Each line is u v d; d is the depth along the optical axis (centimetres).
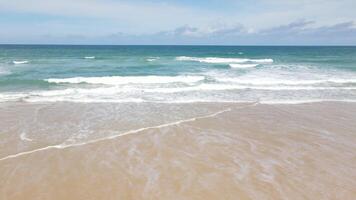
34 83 1535
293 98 1256
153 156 630
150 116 952
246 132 805
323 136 776
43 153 638
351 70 2214
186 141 727
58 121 879
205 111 1023
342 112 1036
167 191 481
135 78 1698
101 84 1566
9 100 1140
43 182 512
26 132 772
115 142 711
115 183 509
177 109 1048
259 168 572
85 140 721
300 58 3859
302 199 458
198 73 2012
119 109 1040
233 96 1286
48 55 4038
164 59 3391
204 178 529
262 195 469
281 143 720
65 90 1354
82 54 4488
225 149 676
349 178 534
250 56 4422
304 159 620
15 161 595
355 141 739
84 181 516
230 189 489
